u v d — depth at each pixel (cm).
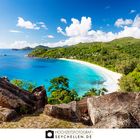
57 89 5003
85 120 1246
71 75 13638
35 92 1712
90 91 6353
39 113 1289
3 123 1114
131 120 1053
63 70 16362
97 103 1241
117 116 1049
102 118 1107
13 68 17975
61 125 1116
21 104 1302
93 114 1188
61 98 4572
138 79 6812
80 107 1425
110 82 10712
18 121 1150
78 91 8825
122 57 18962
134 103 1194
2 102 1273
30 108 1335
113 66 15900
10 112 1185
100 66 17762
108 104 1218
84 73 14325
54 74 14338
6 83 1502
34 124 1110
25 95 1525
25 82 3391
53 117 1209
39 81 11862
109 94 1277
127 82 6688
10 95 1321
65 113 1220
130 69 12400
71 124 1141
